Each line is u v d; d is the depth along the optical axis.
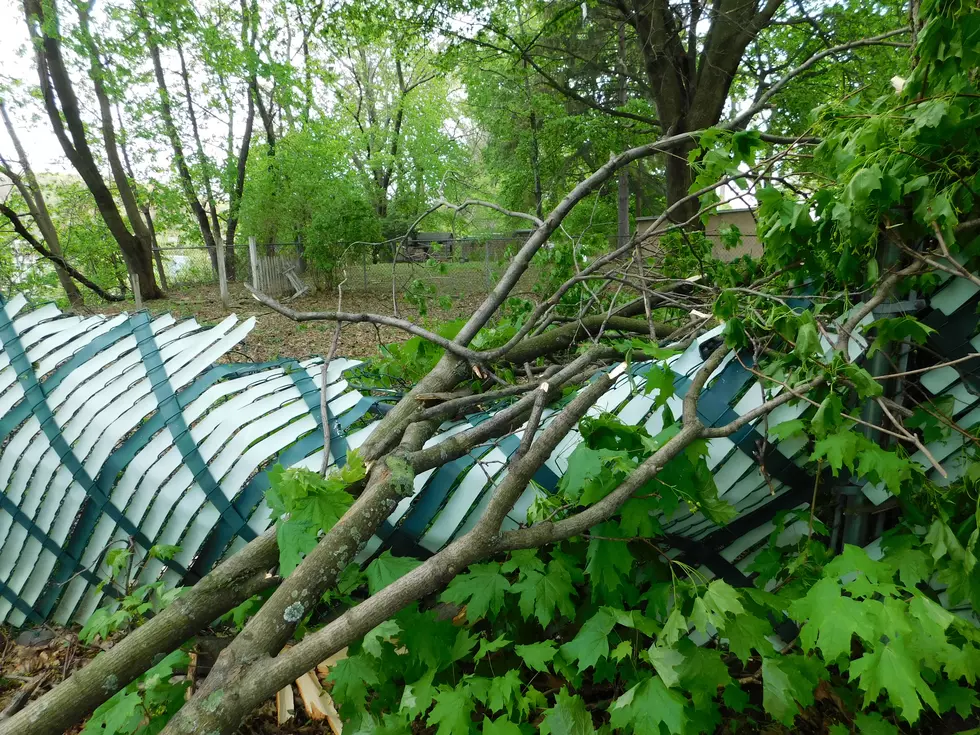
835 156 1.70
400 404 2.11
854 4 8.74
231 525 2.10
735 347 1.76
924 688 1.16
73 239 17.12
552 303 2.46
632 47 11.77
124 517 2.24
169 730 1.23
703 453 1.60
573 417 1.67
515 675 1.48
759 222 1.94
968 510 1.65
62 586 2.49
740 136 1.84
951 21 1.41
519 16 12.80
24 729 1.41
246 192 17.12
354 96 24.16
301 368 2.39
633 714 1.33
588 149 15.88
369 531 1.56
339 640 1.32
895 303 1.70
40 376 2.41
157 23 12.98
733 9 8.89
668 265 3.42
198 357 2.27
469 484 1.91
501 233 16.17
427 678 1.53
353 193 14.86
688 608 1.57
